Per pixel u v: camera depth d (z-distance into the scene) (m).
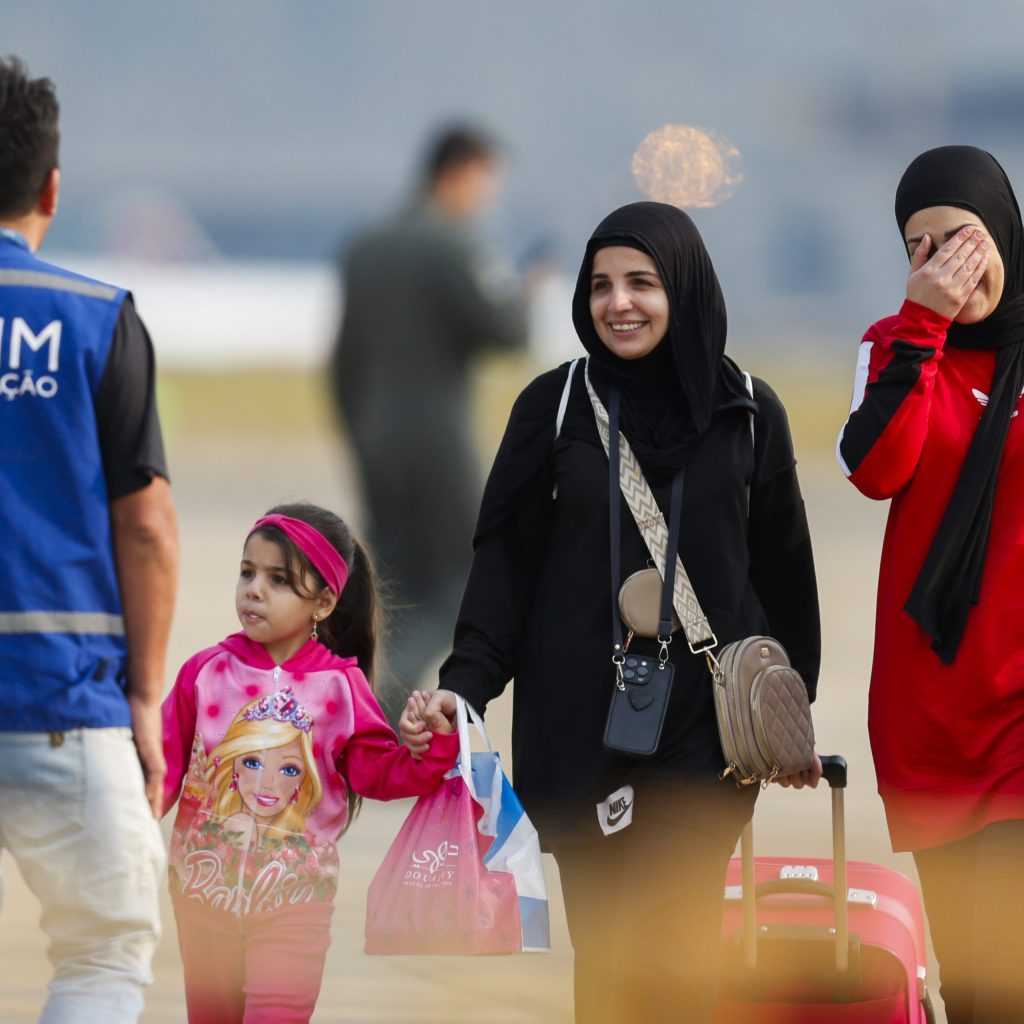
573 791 16.97
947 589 16.97
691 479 17.05
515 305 32.53
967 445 17.09
